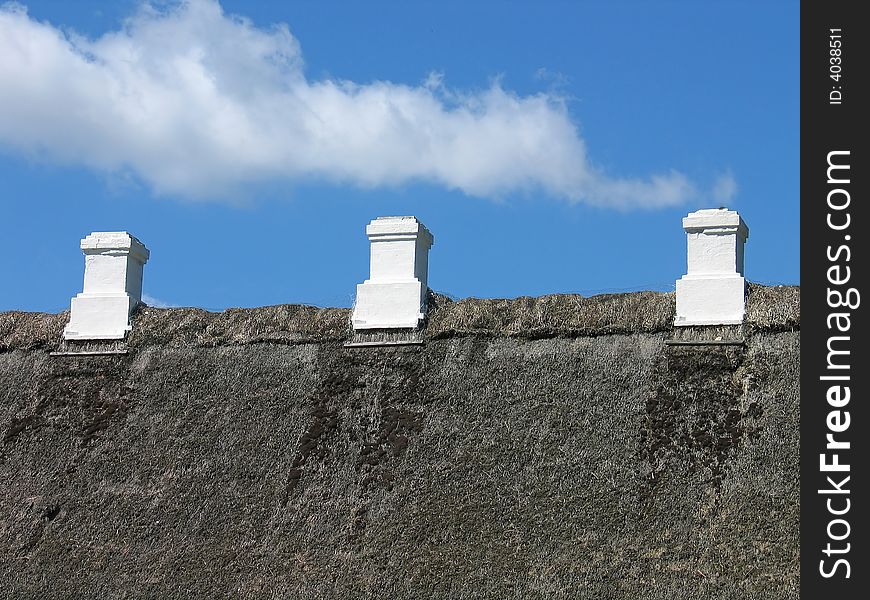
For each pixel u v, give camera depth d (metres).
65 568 23.72
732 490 21.78
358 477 23.81
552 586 21.34
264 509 23.78
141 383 26.58
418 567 22.17
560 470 22.88
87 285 28.09
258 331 26.72
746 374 23.34
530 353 24.84
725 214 24.77
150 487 24.70
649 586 20.98
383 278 26.45
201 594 22.77
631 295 25.14
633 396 23.58
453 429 24.03
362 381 25.34
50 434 26.12
